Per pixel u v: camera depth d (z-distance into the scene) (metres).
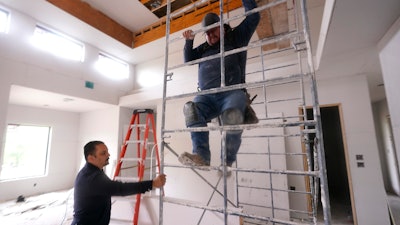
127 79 5.84
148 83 5.74
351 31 2.17
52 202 4.39
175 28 4.28
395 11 1.84
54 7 3.70
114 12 4.44
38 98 4.60
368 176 3.24
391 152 5.04
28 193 4.94
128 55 5.50
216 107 1.29
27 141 5.18
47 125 5.53
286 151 3.66
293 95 3.76
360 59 2.88
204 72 1.38
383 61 2.29
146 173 5.46
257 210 3.60
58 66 4.31
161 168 1.30
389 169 5.18
